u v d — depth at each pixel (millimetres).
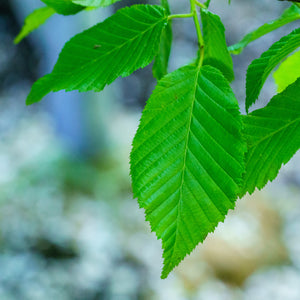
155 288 6129
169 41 794
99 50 600
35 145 9250
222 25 672
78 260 6242
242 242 7223
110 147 9820
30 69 13547
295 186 9602
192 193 585
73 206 7340
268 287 6594
